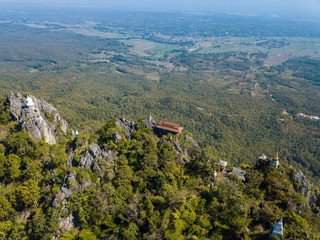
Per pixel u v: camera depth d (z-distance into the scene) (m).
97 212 60.34
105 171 69.44
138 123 97.62
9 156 71.44
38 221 56.38
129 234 56.78
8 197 63.19
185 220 58.78
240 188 70.38
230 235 57.97
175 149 86.81
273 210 62.81
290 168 83.62
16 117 92.62
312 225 63.34
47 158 73.88
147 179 71.69
